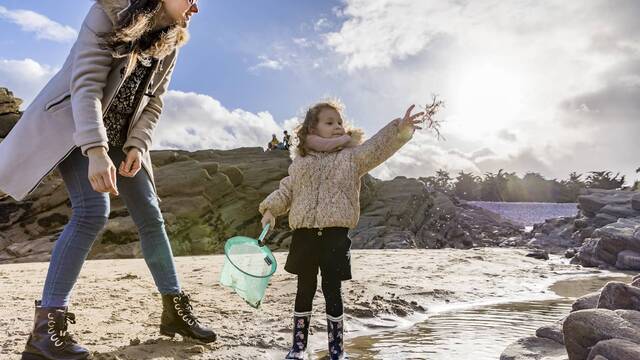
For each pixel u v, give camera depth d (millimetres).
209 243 22859
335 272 3002
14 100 26891
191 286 6074
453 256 11094
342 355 2980
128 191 3082
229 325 3979
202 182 23875
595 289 7129
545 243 21781
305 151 3242
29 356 2660
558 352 3055
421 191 32406
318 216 3039
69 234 2732
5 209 22016
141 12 2650
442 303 5641
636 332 2434
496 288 6840
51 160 2623
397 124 3064
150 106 3094
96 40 2664
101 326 3779
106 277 6840
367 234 26578
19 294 5301
